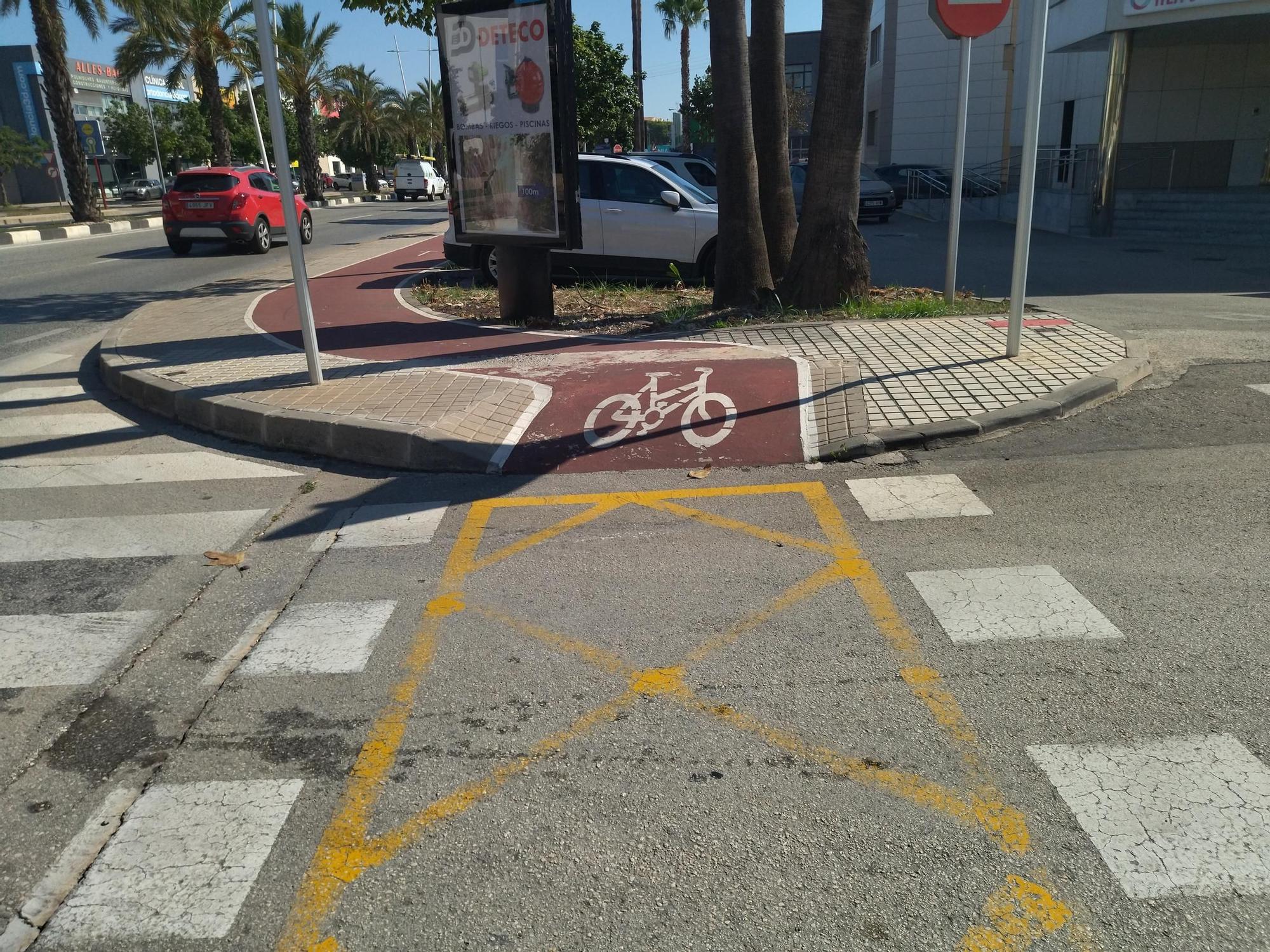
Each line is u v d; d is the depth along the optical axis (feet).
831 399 21.97
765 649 12.10
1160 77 75.92
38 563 15.57
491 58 29.50
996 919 7.70
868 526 16.03
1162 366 25.07
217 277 51.96
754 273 32.99
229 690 11.53
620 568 14.71
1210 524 15.51
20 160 185.78
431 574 14.74
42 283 50.55
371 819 9.13
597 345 28.63
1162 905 7.78
